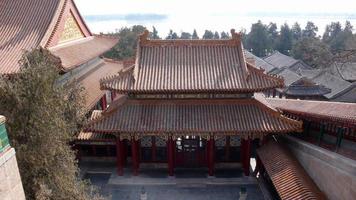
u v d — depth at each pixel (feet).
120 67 170.19
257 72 103.35
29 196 60.29
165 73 104.78
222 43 112.98
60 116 65.67
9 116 57.77
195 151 110.83
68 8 121.29
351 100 216.95
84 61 115.03
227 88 98.94
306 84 214.07
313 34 521.24
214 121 98.99
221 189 102.99
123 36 325.62
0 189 41.73
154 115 101.35
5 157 42.98
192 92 101.81
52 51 104.53
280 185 81.76
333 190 79.15
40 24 111.65
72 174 66.80
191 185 104.58
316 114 88.79
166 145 110.42
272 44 479.41
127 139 110.83
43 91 59.72
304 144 92.84
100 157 117.91
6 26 110.52
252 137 100.37
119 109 103.35
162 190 102.32
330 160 79.77
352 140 82.02
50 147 60.80
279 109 113.60
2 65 94.53
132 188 103.40
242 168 112.27
